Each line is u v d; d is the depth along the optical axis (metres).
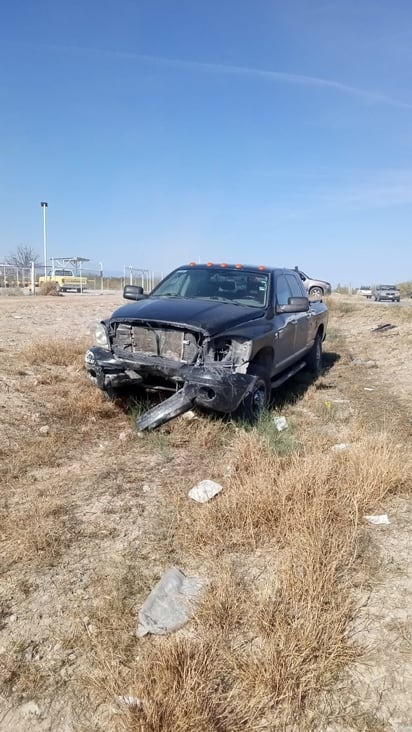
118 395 6.21
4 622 2.64
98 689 2.24
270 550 3.25
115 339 5.82
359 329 16.22
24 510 3.70
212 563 3.10
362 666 2.37
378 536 3.43
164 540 3.38
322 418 6.36
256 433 5.05
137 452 5.02
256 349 5.68
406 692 2.23
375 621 2.63
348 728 2.07
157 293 7.29
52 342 8.84
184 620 2.64
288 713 2.12
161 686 2.15
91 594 2.85
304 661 2.34
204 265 7.57
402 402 7.24
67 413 5.98
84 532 3.47
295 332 7.48
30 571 3.04
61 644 2.50
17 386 6.59
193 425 5.55
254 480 3.91
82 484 4.24
